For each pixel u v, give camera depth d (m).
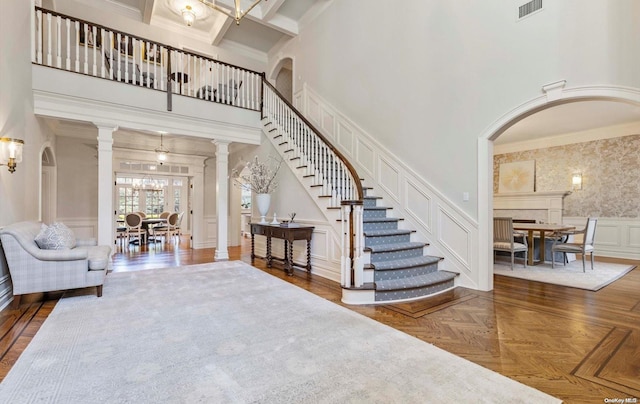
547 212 7.49
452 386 1.77
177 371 1.91
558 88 3.17
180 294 3.59
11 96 3.56
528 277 4.48
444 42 4.27
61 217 6.49
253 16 6.68
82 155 6.76
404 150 4.81
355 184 3.83
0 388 1.72
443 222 4.23
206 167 8.28
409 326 2.68
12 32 3.60
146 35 7.14
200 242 7.88
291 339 2.38
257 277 4.47
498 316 2.92
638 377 1.87
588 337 2.45
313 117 6.80
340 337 2.42
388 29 5.11
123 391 1.70
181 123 5.68
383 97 5.18
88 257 3.52
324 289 3.88
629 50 2.80
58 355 2.11
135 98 5.13
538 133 7.25
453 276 3.90
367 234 4.03
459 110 4.08
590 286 3.96
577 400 1.64
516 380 1.84
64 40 6.13
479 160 3.84
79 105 4.68
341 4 6.10
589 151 6.94
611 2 2.89
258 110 6.58
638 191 6.26
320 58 6.64
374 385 1.77
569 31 3.13
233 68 6.39
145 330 2.54
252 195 6.73
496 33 3.71
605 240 6.64
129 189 9.93
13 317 2.86
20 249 3.12
